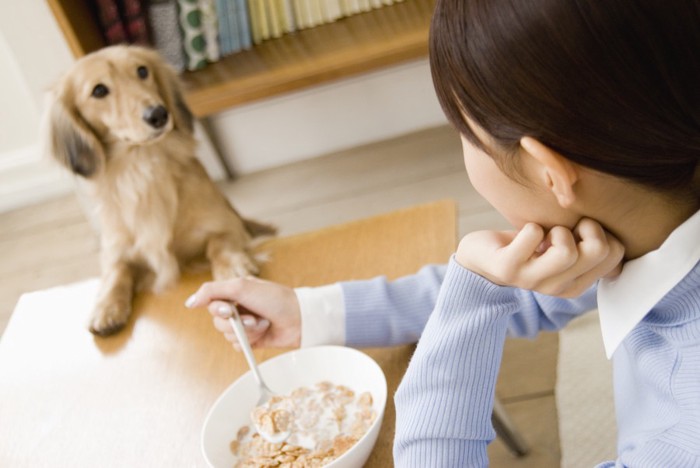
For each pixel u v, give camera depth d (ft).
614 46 1.59
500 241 2.42
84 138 5.95
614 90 1.63
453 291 2.49
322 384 3.31
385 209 8.42
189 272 5.48
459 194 8.30
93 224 8.79
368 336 3.48
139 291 5.05
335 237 4.66
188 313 4.31
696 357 2.05
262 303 3.49
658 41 1.59
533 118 1.72
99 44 8.20
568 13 1.59
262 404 3.27
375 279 3.57
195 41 8.24
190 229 5.74
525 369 5.99
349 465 2.80
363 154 9.55
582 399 5.49
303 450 2.97
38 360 4.17
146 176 5.67
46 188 10.54
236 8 8.28
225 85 7.84
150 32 8.27
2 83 9.94
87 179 6.00
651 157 1.74
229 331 3.53
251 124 9.55
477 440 2.50
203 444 3.05
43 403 3.78
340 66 7.56
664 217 2.02
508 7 1.65
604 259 2.07
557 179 1.81
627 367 2.51
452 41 1.78
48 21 8.57
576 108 1.67
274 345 3.56
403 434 2.54
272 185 9.45
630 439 2.30
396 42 7.57
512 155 1.90
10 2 8.41
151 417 3.52
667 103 1.64
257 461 2.94
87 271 8.92
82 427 3.56
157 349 4.03
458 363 2.47
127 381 3.81
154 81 6.26
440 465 2.46
